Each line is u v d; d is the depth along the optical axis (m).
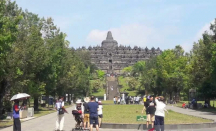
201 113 52.75
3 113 45.62
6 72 38.53
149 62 152.38
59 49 63.22
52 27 67.31
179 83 98.88
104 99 140.62
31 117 42.62
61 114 28.22
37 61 46.59
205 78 64.75
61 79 74.06
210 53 61.16
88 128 29.38
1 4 31.52
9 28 34.03
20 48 42.62
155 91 126.25
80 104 29.17
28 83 48.59
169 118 39.09
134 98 103.88
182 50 107.56
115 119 37.31
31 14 56.28
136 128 29.86
